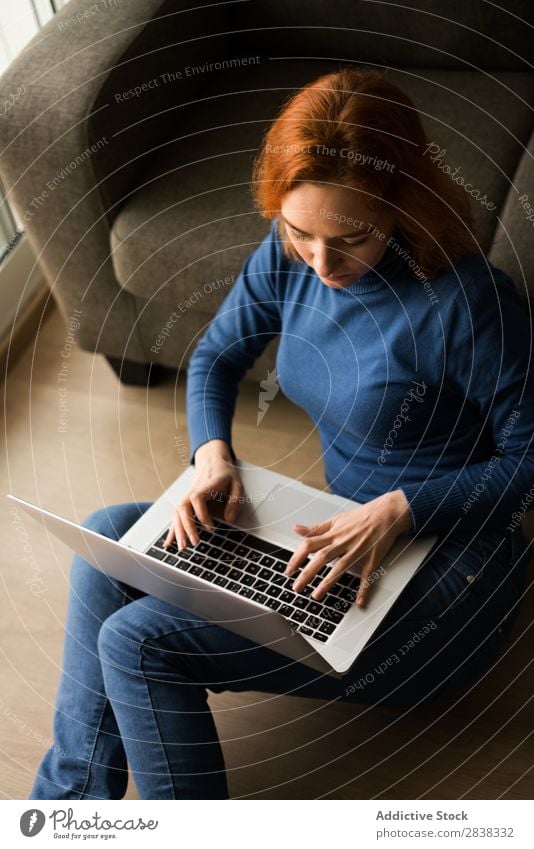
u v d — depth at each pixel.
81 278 1.81
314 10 1.90
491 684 1.47
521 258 1.54
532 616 1.54
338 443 1.35
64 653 1.34
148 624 1.23
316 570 1.19
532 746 1.40
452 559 1.25
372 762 1.40
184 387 2.02
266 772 1.41
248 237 1.61
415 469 1.29
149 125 1.76
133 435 1.94
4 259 2.10
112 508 1.39
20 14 2.13
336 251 1.09
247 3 1.95
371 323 1.20
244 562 1.26
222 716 1.48
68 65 1.63
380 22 1.87
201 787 1.21
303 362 1.31
